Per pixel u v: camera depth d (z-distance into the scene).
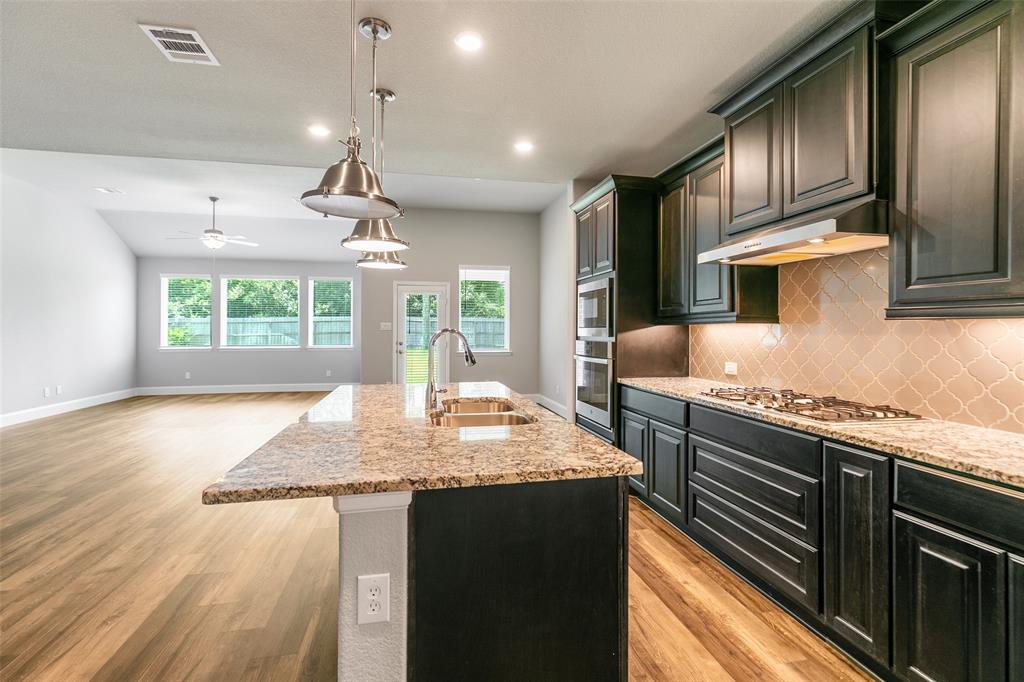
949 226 1.62
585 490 1.38
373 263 3.58
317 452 1.48
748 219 2.48
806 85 2.12
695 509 2.72
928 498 1.48
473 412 2.67
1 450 4.97
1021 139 1.43
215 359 9.25
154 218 7.83
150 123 3.13
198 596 2.30
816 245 2.14
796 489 2.00
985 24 1.51
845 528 1.77
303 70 2.47
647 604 2.21
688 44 2.23
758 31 2.14
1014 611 1.26
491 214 7.64
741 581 2.42
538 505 1.35
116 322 8.31
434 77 2.54
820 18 2.04
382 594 1.26
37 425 6.20
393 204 1.79
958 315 1.60
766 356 2.96
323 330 9.69
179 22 2.09
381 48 2.28
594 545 1.38
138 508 3.41
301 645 1.93
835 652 1.87
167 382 9.07
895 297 1.81
